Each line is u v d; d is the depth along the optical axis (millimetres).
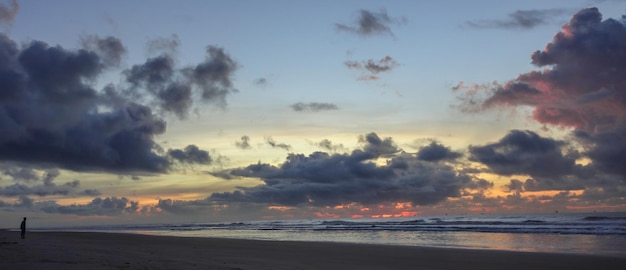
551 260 20641
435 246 29578
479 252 24281
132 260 17172
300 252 25109
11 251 19844
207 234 57250
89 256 18562
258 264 17969
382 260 20922
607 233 39844
